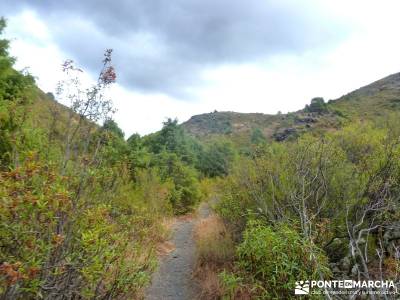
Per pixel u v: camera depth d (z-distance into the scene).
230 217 7.50
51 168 3.14
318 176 5.68
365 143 7.20
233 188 7.72
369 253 4.96
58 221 2.88
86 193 3.43
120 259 3.82
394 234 5.07
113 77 3.77
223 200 8.12
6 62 6.49
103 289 3.72
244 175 7.12
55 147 3.89
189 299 5.76
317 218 5.40
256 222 5.09
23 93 6.08
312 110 58.06
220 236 7.73
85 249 2.87
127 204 6.39
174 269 7.29
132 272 4.07
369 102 65.88
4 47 6.94
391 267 4.07
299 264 4.01
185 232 11.24
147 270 4.82
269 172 6.46
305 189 5.66
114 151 5.89
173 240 9.88
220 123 122.50
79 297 3.45
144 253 5.38
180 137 24.94
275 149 7.65
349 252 4.88
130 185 9.20
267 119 113.56
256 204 6.52
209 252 7.34
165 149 21.61
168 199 13.30
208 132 113.38
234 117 128.75
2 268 2.01
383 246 5.02
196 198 16.86
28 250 2.49
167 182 14.84
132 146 13.90
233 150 27.44
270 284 4.12
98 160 3.78
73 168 3.56
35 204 2.41
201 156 27.28
